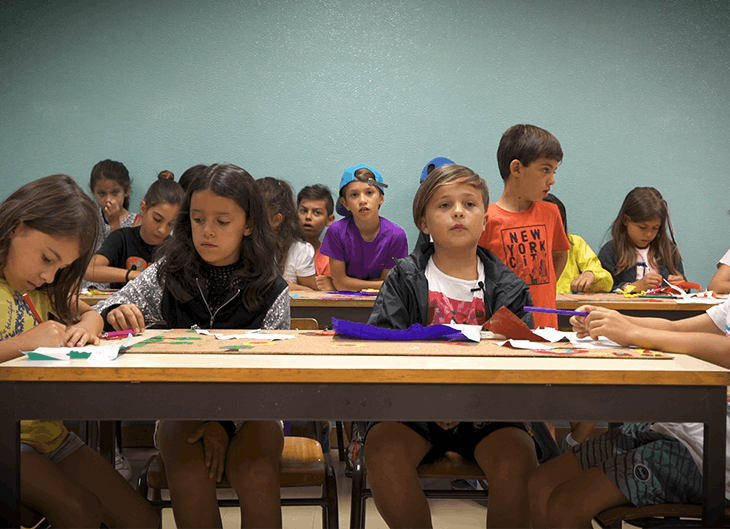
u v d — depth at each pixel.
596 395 0.87
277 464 1.16
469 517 1.95
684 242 3.71
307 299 2.24
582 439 2.32
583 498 1.02
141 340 1.13
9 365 0.87
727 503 0.98
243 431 1.19
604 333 1.08
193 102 3.65
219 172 1.36
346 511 1.90
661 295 2.51
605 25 3.62
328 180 3.68
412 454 1.15
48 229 1.08
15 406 0.86
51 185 1.12
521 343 1.09
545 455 1.29
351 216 3.09
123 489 1.19
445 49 3.63
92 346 1.03
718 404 0.88
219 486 1.17
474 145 3.66
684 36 3.63
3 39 3.59
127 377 0.86
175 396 0.87
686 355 1.00
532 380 0.86
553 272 2.06
